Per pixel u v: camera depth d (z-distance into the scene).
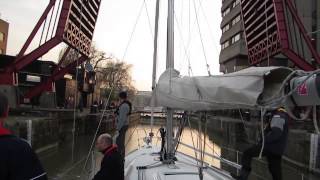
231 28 51.38
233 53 49.84
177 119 6.85
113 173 4.52
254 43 17.86
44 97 26.58
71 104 37.59
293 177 16.30
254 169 16.17
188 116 5.78
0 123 2.29
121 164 4.64
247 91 3.27
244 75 3.42
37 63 32.03
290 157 19.12
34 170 2.26
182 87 4.53
